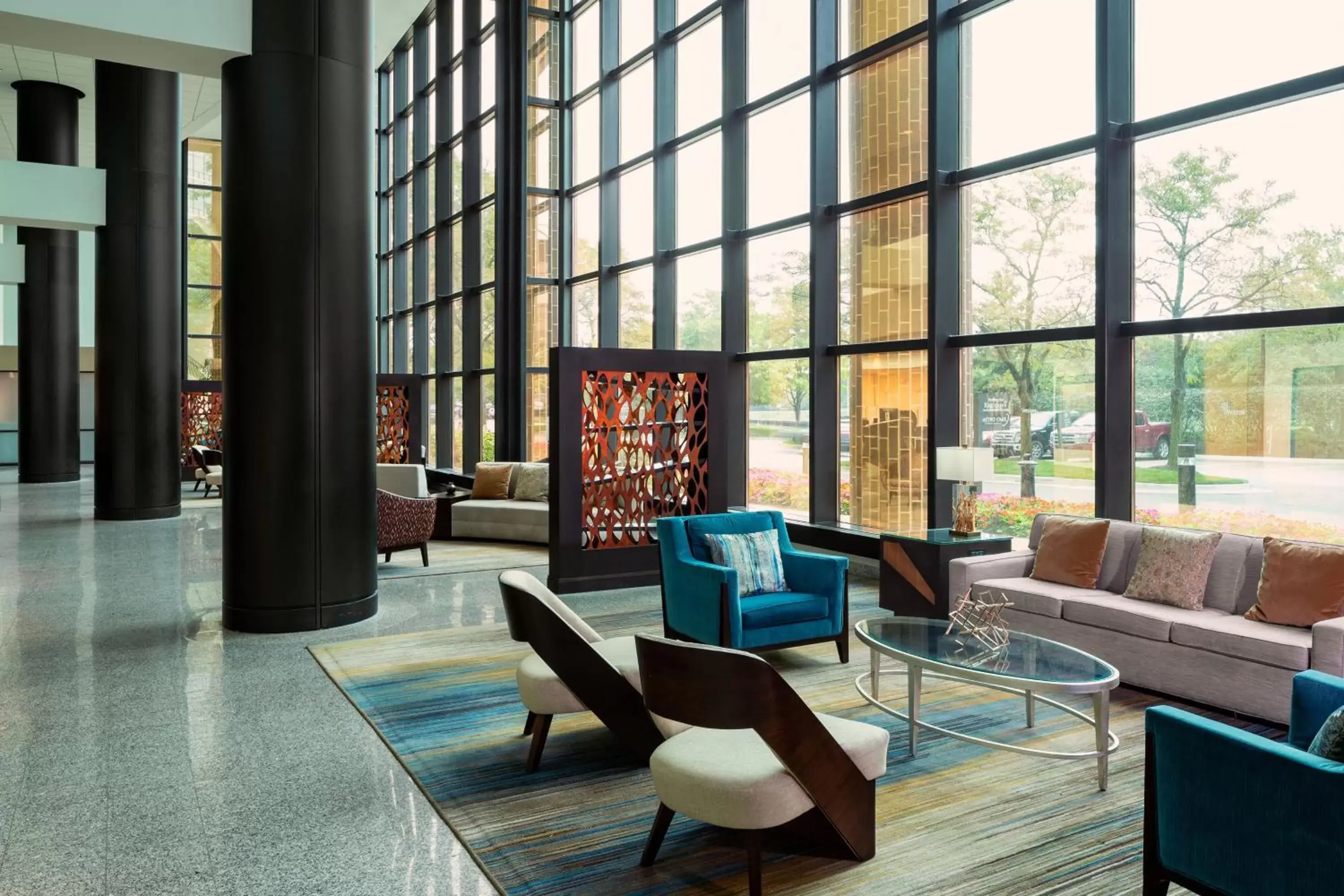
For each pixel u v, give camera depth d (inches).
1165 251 228.8
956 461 245.4
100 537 399.2
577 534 299.1
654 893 110.3
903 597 249.3
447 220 583.8
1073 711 160.6
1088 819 130.3
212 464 613.6
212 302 807.1
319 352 239.3
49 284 631.2
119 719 171.5
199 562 339.3
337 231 241.8
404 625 247.1
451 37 578.2
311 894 110.0
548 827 127.8
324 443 241.1
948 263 279.7
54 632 237.0
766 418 361.4
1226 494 216.5
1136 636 187.3
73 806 134.0
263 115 233.0
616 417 307.1
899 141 301.9
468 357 548.7
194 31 226.8
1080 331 245.1
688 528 227.1
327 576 242.5
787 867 116.9
